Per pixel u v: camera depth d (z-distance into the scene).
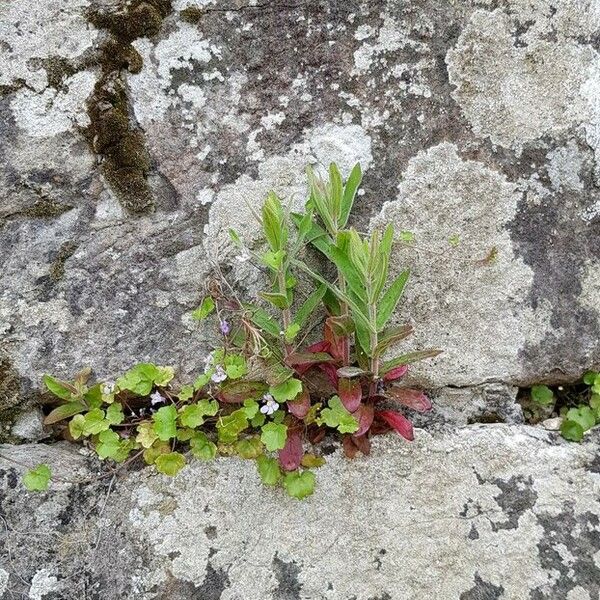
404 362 0.38
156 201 0.40
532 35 0.40
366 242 0.36
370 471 0.40
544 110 0.40
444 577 0.39
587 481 0.40
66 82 0.38
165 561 0.38
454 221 0.41
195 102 0.39
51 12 0.37
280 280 0.37
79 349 0.40
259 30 0.39
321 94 0.40
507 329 0.42
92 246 0.39
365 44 0.39
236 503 0.39
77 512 0.39
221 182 0.40
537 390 0.43
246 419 0.39
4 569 0.37
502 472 0.41
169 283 0.40
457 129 0.40
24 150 0.38
